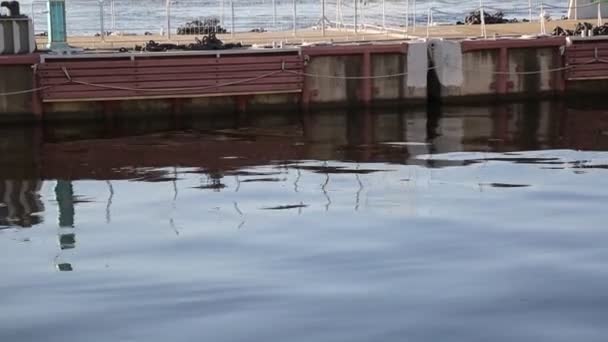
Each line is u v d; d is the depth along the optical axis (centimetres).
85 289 1095
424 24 4391
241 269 1168
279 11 6059
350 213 1512
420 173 1911
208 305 1023
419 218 1460
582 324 955
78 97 2738
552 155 2127
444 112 2950
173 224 1458
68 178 1925
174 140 2467
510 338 922
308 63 2912
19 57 2688
